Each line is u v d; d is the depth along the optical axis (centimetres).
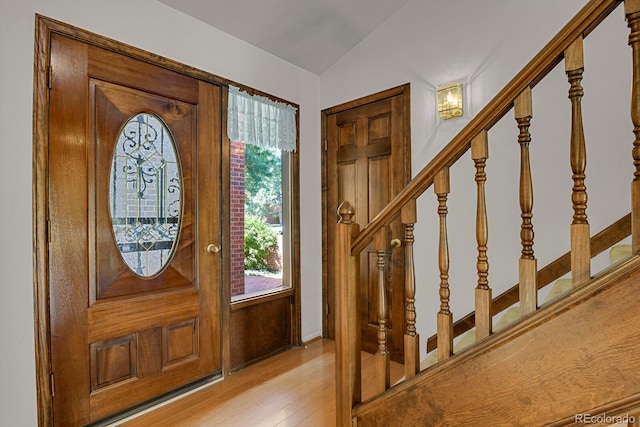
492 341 118
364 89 284
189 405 200
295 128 294
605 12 99
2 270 152
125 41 190
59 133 168
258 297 263
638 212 97
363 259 284
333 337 308
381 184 274
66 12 169
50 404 163
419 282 251
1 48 151
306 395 211
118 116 188
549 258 198
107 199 185
